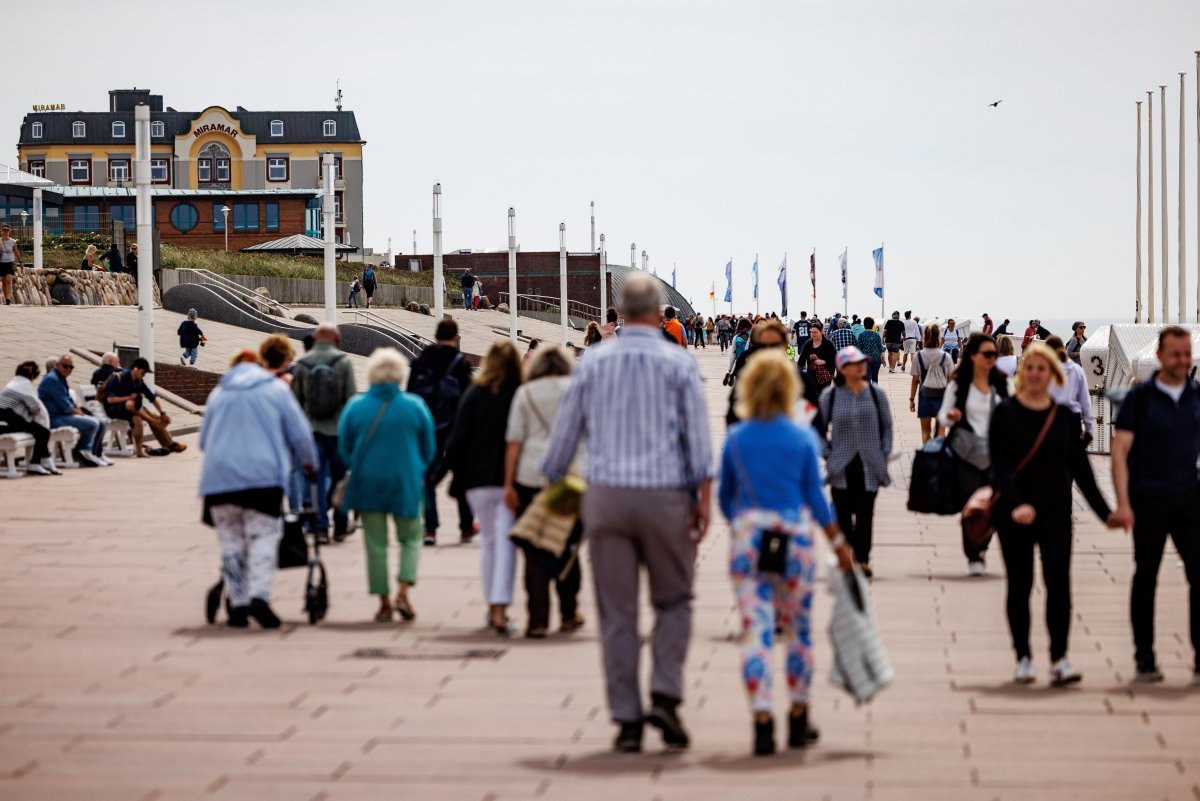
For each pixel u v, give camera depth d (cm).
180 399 7488
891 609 2667
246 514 2498
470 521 3559
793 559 1694
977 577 3034
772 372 1716
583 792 1538
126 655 2267
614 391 1711
